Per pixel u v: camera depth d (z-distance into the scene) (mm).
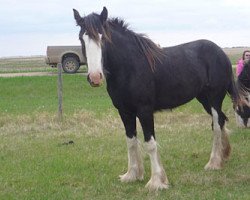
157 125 11008
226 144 7371
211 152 7688
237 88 7672
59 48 23266
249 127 10383
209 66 7035
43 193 6172
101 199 5898
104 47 5652
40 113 12281
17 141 9688
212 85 7082
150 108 6117
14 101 15844
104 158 8008
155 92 6238
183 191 6051
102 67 5512
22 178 6914
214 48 7164
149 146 6137
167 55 6492
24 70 27031
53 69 26531
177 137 9594
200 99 7430
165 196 5863
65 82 19078
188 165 7414
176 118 11625
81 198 5922
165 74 6297
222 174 6812
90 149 8758
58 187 6445
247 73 8352
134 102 6023
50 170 7301
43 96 17078
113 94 6094
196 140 9273
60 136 10078
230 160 7586
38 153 8586
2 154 8562
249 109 10039
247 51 10727
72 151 8641
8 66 37531
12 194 6160
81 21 5668
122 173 7109
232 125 10797
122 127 10789
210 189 6105
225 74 7211
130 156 6633
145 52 6074
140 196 5961
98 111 12680
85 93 17625
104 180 6707
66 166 7508
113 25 6016
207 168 7117
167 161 7699
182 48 6852
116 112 12391
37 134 10398
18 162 7914
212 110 7234
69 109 13281
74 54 23125
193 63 6742
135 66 5938
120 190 6262
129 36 6055
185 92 6609
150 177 6836
